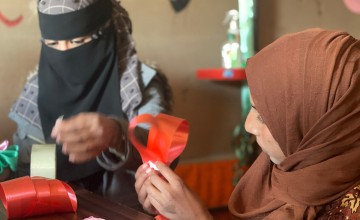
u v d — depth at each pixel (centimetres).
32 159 99
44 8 126
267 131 82
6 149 111
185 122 92
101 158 114
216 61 228
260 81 80
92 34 128
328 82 75
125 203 118
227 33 227
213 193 228
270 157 85
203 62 225
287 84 77
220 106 233
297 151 79
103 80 132
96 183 125
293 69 77
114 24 136
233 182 228
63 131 98
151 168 86
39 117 134
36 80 140
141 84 134
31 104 137
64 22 125
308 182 77
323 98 75
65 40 127
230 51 218
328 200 77
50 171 98
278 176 82
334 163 76
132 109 129
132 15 205
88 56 130
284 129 79
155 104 131
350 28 253
